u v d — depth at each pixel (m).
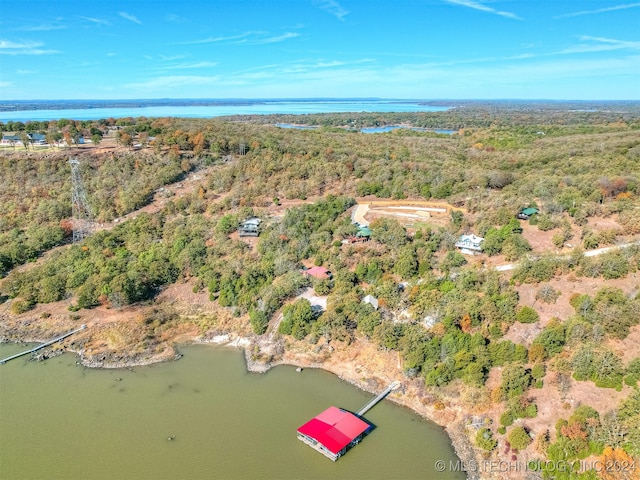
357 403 54.38
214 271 80.62
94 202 105.69
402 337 59.50
